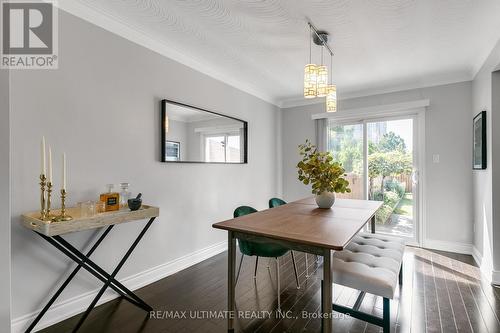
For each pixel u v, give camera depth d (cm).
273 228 162
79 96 198
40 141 178
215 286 244
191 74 295
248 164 395
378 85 375
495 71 250
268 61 303
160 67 259
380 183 398
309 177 235
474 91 319
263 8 200
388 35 238
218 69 327
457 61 295
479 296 223
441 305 209
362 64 304
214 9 203
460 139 337
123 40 227
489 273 254
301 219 187
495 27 223
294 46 264
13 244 166
